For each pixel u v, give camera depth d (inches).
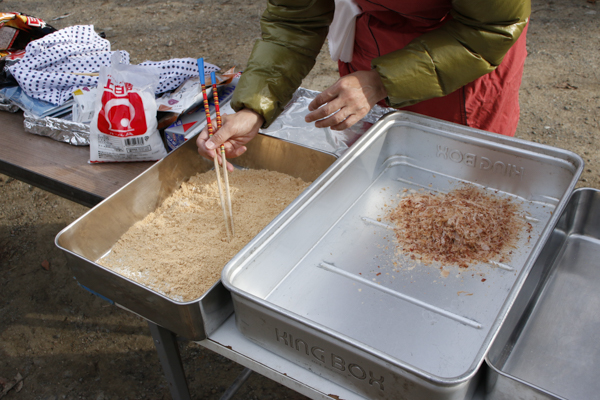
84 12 182.4
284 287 37.6
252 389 68.6
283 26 48.4
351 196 45.4
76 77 60.7
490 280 36.9
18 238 94.9
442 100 50.9
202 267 41.5
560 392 29.7
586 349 32.2
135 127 51.0
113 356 73.9
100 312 80.5
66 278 86.2
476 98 50.1
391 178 48.9
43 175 52.2
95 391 69.3
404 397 27.2
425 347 32.2
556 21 151.3
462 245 40.0
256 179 52.7
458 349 31.9
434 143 47.5
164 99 57.0
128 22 172.9
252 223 46.6
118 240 45.3
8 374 71.9
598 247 39.5
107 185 50.4
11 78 62.9
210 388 69.1
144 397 68.3
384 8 45.7
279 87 47.7
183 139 53.7
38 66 61.8
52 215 100.0
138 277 41.1
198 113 57.0
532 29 148.6
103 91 50.3
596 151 104.3
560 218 36.0
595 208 38.5
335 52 55.6
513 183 44.7
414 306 35.3
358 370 28.1
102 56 64.4
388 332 33.4
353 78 42.1
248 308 31.0
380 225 43.2
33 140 58.2
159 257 43.2
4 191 106.6
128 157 53.1
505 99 50.9
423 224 42.4
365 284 37.4
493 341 26.8
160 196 49.6
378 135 46.6
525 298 32.6
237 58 145.7
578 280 37.2
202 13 175.3
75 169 53.1
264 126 49.6
